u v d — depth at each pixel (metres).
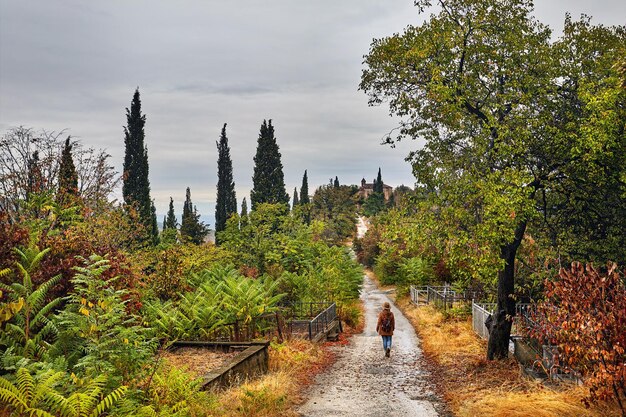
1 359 6.33
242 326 14.89
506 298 12.89
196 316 13.48
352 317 24.23
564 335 7.12
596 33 12.51
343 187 93.00
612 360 6.40
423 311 24.38
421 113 13.55
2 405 5.93
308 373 12.40
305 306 21.80
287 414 8.41
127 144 36.28
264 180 52.31
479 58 12.80
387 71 13.18
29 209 12.46
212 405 7.57
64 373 6.18
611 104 10.60
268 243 28.27
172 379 7.59
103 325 6.91
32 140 15.80
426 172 12.82
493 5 12.38
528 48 12.69
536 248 13.95
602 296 6.70
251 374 10.76
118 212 18.47
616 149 11.38
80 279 7.46
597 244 12.75
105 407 6.19
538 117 12.34
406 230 13.00
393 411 8.89
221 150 63.59
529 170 12.54
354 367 13.35
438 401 9.66
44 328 7.23
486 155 12.59
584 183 12.31
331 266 29.41
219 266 21.94
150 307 13.23
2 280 8.20
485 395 9.23
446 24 12.56
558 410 6.98
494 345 12.80
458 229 12.25
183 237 25.77
